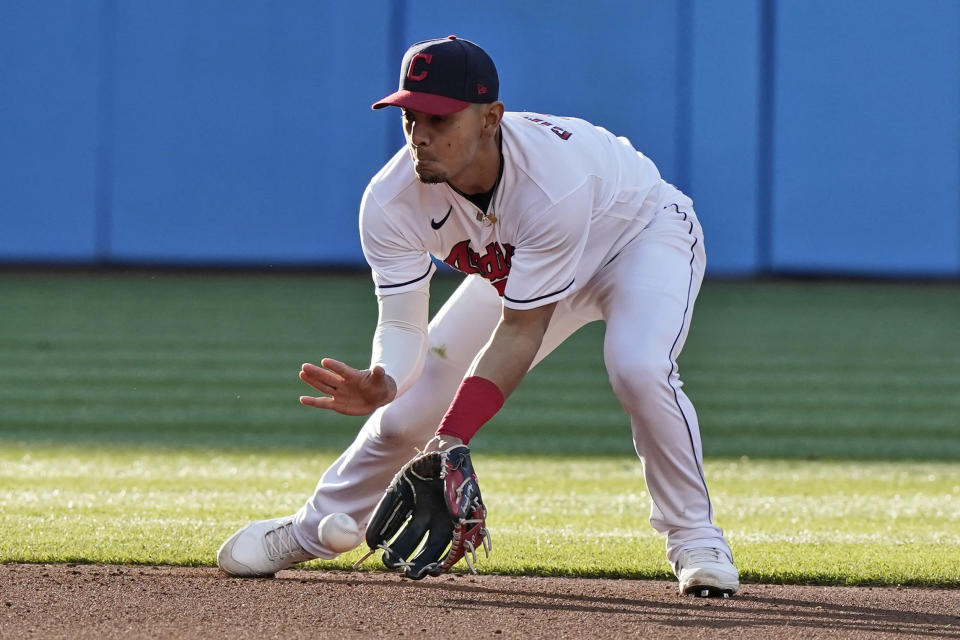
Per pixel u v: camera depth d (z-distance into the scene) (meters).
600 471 20.83
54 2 53.69
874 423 26.45
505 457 22.17
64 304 45.00
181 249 54.88
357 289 50.31
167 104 54.28
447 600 11.49
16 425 24.88
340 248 54.91
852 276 54.03
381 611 10.95
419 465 10.29
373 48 54.06
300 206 54.75
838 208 53.72
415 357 11.70
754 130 53.44
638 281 11.70
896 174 53.47
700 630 10.40
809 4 52.94
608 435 24.73
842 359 35.75
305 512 12.37
